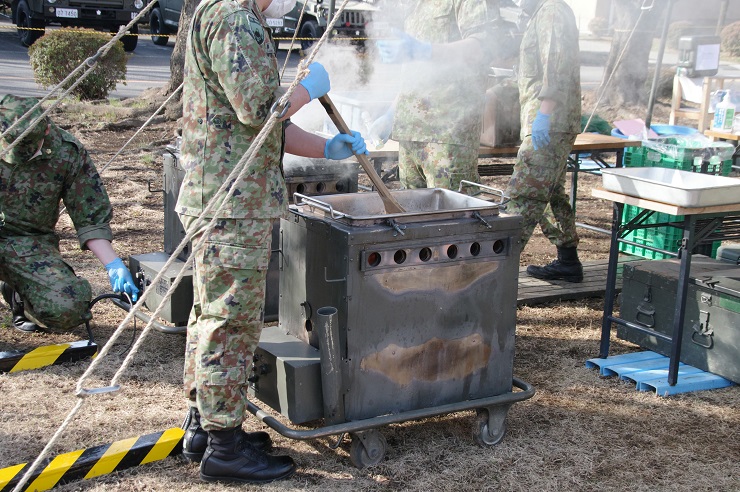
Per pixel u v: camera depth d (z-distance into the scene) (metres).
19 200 3.76
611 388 3.78
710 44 7.92
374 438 2.99
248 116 2.54
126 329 4.33
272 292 4.04
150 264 4.07
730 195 3.51
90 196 3.71
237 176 2.57
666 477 3.01
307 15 13.21
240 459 2.86
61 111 10.59
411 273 2.88
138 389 3.63
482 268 3.02
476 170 4.18
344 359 2.84
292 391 2.87
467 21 3.96
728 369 3.78
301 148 2.98
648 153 5.79
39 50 11.20
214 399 2.77
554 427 3.38
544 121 4.19
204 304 2.76
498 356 3.14
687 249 3.58
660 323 4.07
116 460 2.93
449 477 2.96
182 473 2.95
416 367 2.98
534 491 2.89
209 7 2.58
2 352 3.82
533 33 4.21
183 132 2.78
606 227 6.83
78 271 5.21
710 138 6.30
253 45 2.54
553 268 5.25
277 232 3.98
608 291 3.97
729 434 3.35
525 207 4.38
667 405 3.61
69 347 3.88
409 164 4.31
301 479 2.92
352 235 2.74
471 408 3.05
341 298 2.81
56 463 2.84
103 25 16.11
